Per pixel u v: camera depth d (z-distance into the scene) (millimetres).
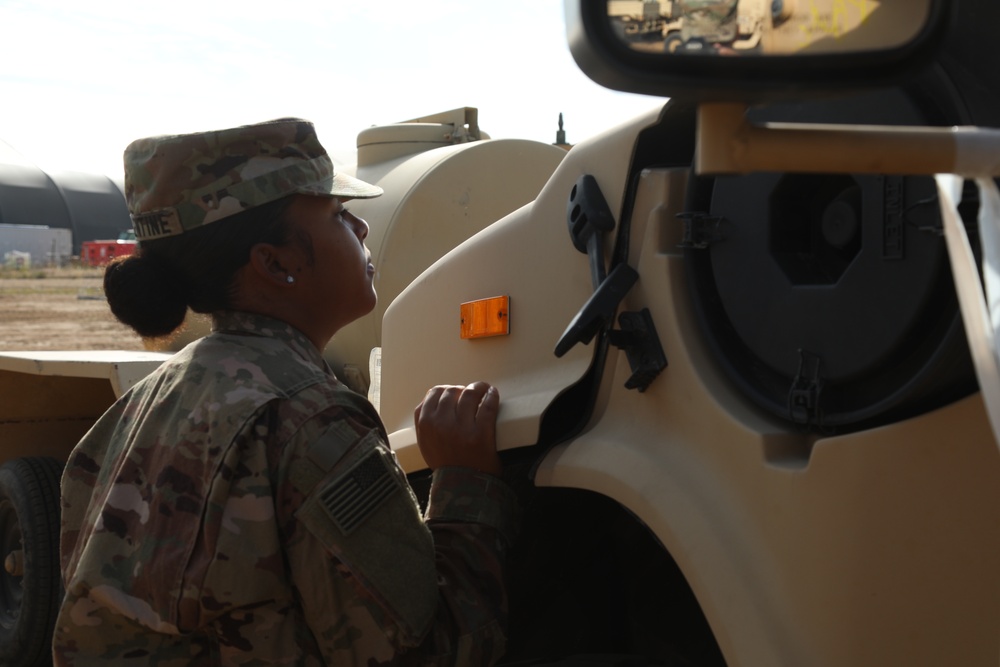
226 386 1354
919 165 690
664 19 670
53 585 3566
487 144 3756
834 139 682
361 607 1281
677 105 1375
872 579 1073
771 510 1179
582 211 1505
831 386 1158
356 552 1272
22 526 3627
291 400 1340
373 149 4141
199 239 1434
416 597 1300
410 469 1942
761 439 1200
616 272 1427
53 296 25250
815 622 1115
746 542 1205
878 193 1079
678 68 667
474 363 1854
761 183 1245
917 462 1041
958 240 737
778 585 1158
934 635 1034
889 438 1062
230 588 1246
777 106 1199
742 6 678
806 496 1133
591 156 1573
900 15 670
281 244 1470
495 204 3766
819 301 1158
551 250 1650
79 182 34875
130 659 1327
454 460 1569
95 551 1354
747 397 1280
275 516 1286
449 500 1519
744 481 1225
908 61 670
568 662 1620
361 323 3613
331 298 1543
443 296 1971
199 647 1320
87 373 3287
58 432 4016
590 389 1566
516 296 1734
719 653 1615
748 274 1269
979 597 1001
